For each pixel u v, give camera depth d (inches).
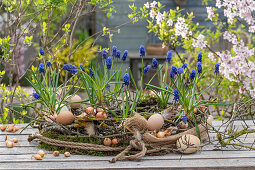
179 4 309.6
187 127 68.1
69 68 68.5
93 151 63.4
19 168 57.1
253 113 105.3
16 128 79.9
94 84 71.1
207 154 64.9
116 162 60.1
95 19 249.3
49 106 73.0
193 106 67.2
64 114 65.4
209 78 138.3
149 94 80.1
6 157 62.7
